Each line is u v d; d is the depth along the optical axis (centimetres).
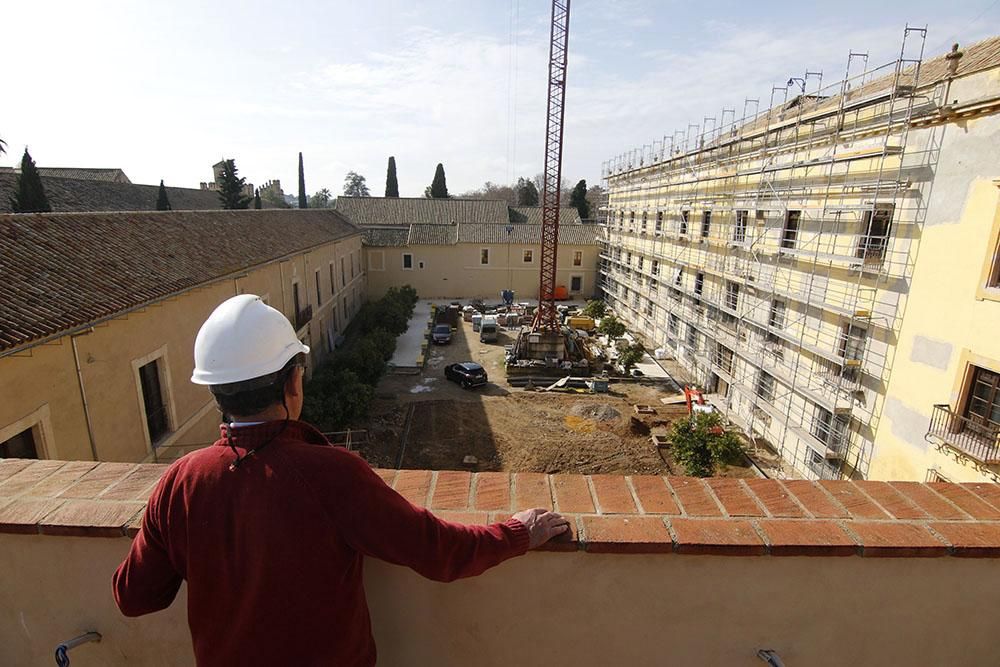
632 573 191
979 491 231
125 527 188
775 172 1728
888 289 1264
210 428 1435
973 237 1049
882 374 1284
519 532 174
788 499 217
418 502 202
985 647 211
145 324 1131
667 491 217
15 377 797
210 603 145
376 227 4409
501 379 2536
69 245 1115
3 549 199
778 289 1684
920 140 1173
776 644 205
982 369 1037
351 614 152
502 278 4306
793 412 1636
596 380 2339
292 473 141
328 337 2839
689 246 2491
